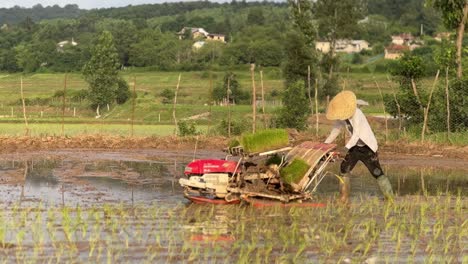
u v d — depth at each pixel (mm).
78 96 81312
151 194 20281
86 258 13359
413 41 169250
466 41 78438
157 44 151500
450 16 41125
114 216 16953
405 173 25781
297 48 65688
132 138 33625
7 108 76875
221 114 65250
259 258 13609
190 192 19609
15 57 148625
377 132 38000
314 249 14367
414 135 35250
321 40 80188
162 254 13742
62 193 20172
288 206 18484
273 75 117812
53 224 15938
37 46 149625
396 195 20797
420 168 27141
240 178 18828
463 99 35250
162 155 30125
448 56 41125
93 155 29734
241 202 18812
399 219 17312
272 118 40219
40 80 121562
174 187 21656
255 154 18484
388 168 27047
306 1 66375
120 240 14680
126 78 122375
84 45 153125
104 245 14273
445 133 34094
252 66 33562
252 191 18703
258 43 142625
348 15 68750
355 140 19328
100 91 77625
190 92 95938
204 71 131375
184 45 151750
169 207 18250
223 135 36688
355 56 145375
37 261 13102
